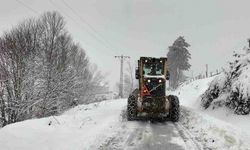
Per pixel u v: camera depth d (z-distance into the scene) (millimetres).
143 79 13523
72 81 27203
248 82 12320
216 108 14258
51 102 22984
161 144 9086
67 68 28500
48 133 9125
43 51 28906
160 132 10812
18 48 23906
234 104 12945
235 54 14930
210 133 10062
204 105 15891
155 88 13414
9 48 22797
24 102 21062
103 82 53875
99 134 9609
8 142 8023
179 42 67188
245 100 12156
